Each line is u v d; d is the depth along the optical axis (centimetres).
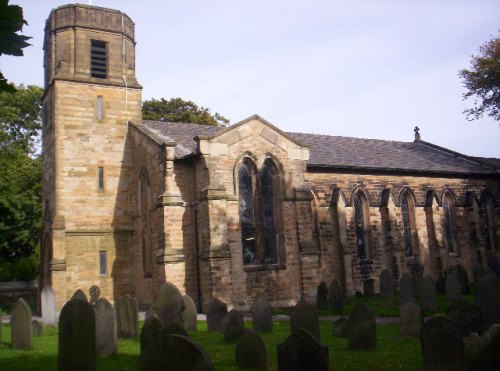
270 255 2573
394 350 1282
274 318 2084
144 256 2728
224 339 1502
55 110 2803
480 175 3781
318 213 3047
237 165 2498
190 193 2522
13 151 4591
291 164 2652
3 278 3953
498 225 3791
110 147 2908
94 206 2803
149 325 1173
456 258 3547
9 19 457
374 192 3294
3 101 5091
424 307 2062
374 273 3166
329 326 1800
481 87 4284
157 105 5425
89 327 1058
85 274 2714
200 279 2397
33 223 4003
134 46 3156
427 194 3506
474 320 1312
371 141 3956
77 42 2914
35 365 1215
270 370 1111
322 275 2966
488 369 950
